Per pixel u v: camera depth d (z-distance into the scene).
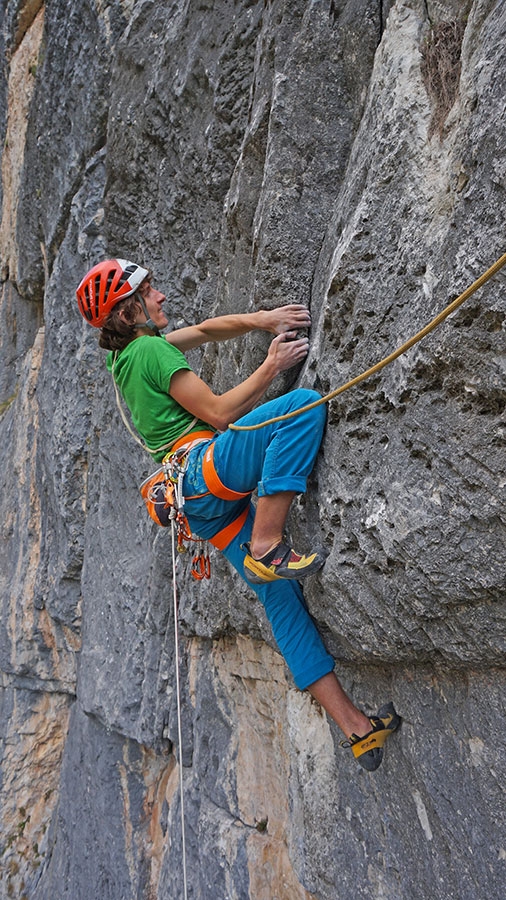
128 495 5.62
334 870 3.16
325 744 3.26
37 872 7.07
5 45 8.24
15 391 8.55
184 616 4.49
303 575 2.59
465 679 2.40
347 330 2.55
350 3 2.94
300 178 3.03
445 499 2.17
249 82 3.90
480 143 1.96
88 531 6.20
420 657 2.48
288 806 3.83
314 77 3.04
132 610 5.28
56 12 6.28
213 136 4.16
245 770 4.25
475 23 2.10
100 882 5.54
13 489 7.74
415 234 2.26
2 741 7.54
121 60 5.10
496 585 2.08
